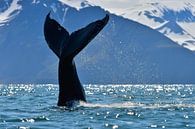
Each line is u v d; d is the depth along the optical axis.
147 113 80.31
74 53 78.75
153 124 70.75
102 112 79.31
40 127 67.88
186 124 71.25
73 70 80.81
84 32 77.81
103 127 67.94
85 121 72.06
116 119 74.06
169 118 75.81
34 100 117.62
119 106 87.69
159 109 85.12
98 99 121.56
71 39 78.38
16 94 170.38
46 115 77.19
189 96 150.75
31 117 75.88
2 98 131.12
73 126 68.44
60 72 80.94
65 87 81.50
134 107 87.00
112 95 158.12
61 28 78.75
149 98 132.25
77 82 81.50
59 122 71.31
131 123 71.19
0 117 76.94
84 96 83.12
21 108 90.56
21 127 67.94
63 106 82.00
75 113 78.31
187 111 83.19
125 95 159.88
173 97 141.75
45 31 78.62
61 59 79.75
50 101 112.81
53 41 78.44
